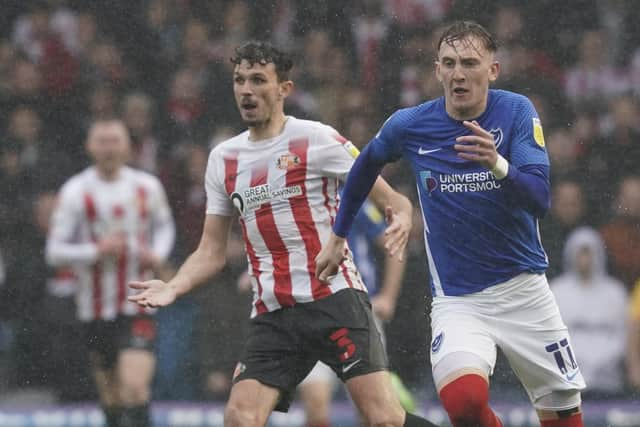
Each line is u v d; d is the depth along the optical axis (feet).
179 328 92.12
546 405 61.57
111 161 91.09
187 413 88.79
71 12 107.65
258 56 62.59
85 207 90.58
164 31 106.22
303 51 104.12
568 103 105.40
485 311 59.11
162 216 92.43
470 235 58.49
